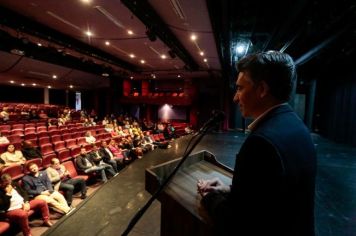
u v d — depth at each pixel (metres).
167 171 1.09
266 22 5.85
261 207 0.61
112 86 16.36
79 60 10.13
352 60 9.44
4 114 11.54
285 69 0.72
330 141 11.12
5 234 3.35
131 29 6.37
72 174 5.11
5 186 3.28
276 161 0.60
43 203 3.68
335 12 4.53
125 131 10.00
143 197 4.22
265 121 0.71
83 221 3.39
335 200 4.06
